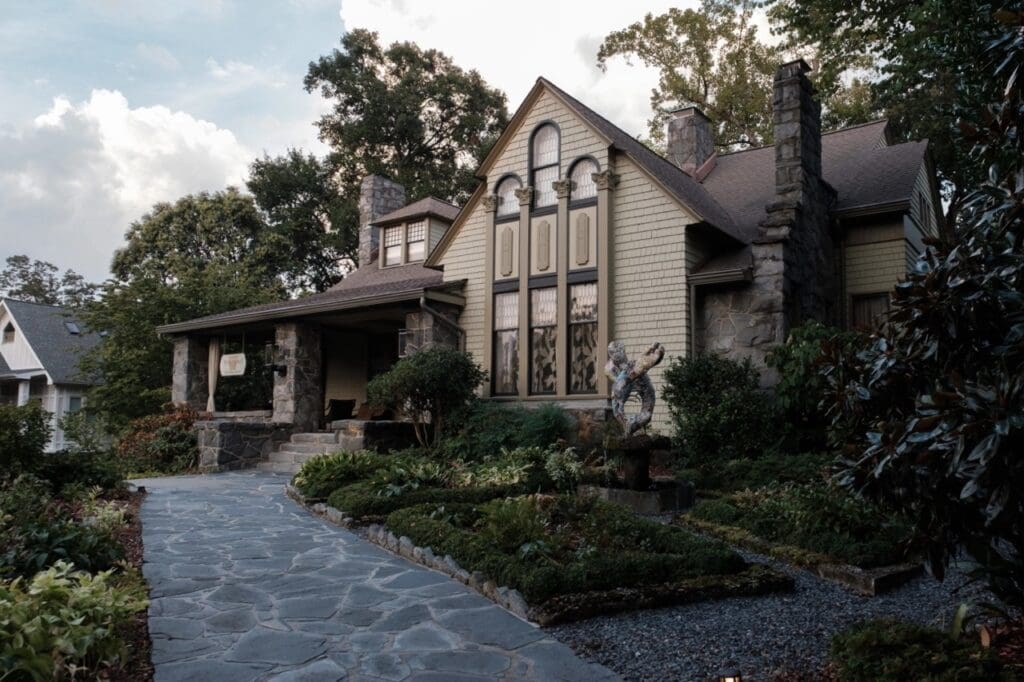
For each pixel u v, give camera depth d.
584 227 13.79
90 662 3.68
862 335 4.36
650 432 11.77
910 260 14.11
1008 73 3.64
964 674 3.08
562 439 11.92
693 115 17.83
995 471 2.67
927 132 20.42
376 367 19.84
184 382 18.56
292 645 4.25
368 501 8.24
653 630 4.55
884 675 3.23
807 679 3.71
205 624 4.61
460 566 5.83
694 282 12.48
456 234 15.72
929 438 2.90
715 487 9.84
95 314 21.69
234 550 6.75
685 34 27.36
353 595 5.30
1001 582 3.50
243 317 16.92
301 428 16.44
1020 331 3.05
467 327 15.23
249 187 30.89
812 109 13.48
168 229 30.52
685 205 12.57
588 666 3.96
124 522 7.73
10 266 49.59
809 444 10.85
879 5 13.82
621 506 7.57
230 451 15.01
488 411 12.82
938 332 3.45
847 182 15.13
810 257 12.95
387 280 18.55
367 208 21.75
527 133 14.71
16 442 8.88
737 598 5.29
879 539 6.20
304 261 31.97
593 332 13.51
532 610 4.77
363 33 32.69
